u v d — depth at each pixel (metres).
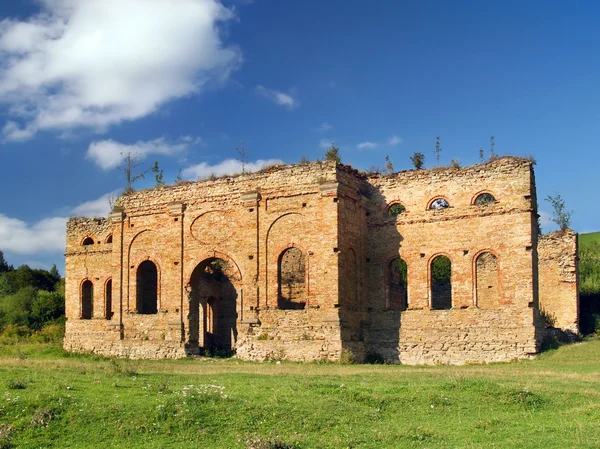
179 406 22.47
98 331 54.69
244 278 47.16
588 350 40.69
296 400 23.81
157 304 50.97
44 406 22.30
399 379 29.84
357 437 20.58
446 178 46.19
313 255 44.91
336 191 44.66
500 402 24.52
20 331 71.50
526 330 42.06
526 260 42.69
